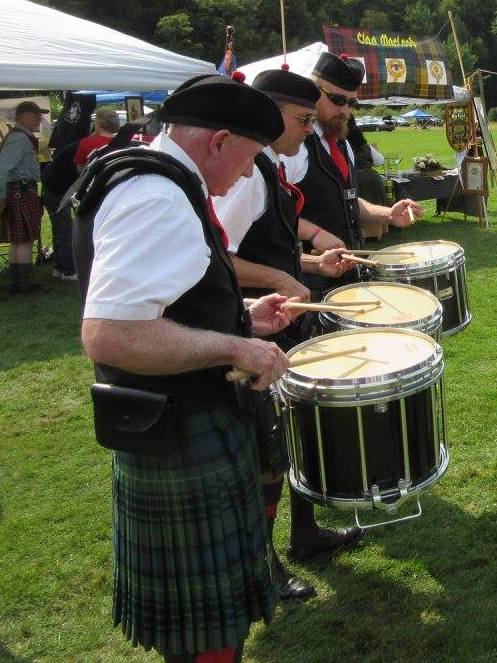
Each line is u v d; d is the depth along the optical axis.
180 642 1.53
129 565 1.56
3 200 6.15
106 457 3.31
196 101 1.36
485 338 4.52
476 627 2.09
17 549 2.62
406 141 24.81
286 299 1.87
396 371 1.72
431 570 2.35
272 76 2.02
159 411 1.35
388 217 2.80
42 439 3.53
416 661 1.99
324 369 1.87
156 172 1.30
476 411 3.46
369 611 2.19
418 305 2.29
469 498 2.75
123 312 1.21
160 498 1.48
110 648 2.14
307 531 2.44
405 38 8.34
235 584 1.51
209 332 1.35
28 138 6.22
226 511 1.49
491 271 6.27
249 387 1.46
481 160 8.33
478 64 57.88
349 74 2.44
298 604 2.24
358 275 2.69
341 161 2.60
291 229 2.15
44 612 2.30
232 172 1.43
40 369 4.51
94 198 1.33
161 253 1.24
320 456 1.80
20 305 6.00
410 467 1.79
